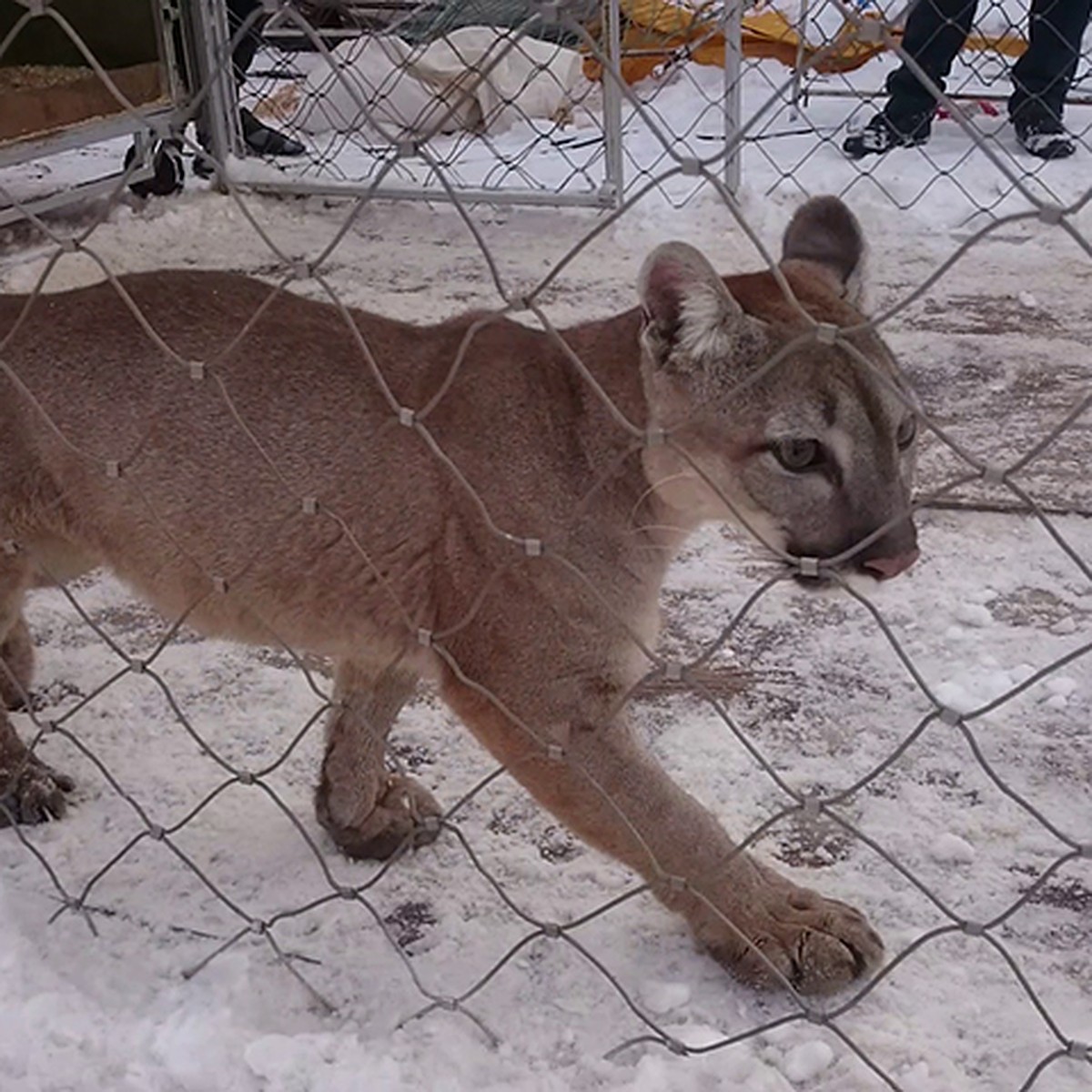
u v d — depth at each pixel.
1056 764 1.46
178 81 3.19
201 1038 1.12
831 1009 1.16
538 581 1.19
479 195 3.13
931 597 1.76
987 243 2.90
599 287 2.75
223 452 1.27
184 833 1.41
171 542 1.32
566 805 1.22
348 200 3.29
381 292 2.76
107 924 1.28
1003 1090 1.07
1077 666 1.62
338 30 3.31
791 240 1.31
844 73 3.74
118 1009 1.17
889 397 1.14
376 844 1.36
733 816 1.40
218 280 1.34
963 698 1.57
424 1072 1.09
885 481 1.14
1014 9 4.02
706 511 1.20
